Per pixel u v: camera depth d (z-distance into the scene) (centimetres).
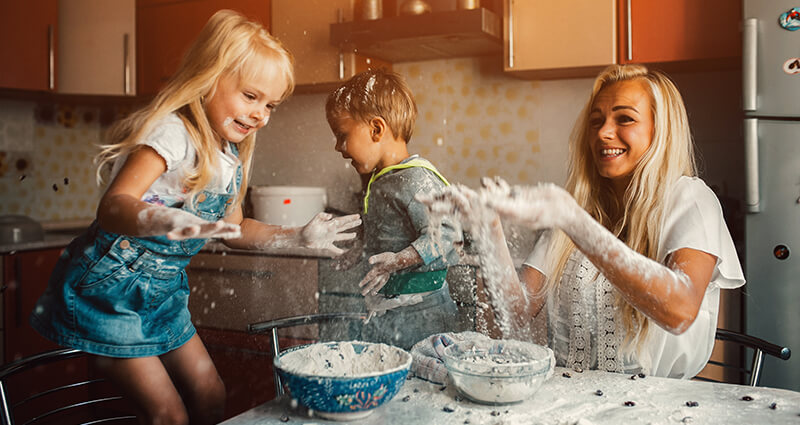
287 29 261
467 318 184
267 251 235
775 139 184
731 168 226
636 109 120
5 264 236
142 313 125
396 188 143
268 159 303
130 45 285
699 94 230
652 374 118
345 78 251
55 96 299
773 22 183
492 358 97
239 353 242
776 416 83
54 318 121
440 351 102
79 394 257
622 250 95
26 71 268
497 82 261
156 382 121
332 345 97
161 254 124
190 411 133
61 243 254
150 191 118
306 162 294
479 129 265
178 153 115
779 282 185
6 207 294
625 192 126
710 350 120
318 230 128
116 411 256
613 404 88
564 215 92
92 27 282
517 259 220
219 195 129
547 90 253
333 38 246
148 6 284
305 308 228
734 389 94
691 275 107
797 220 183
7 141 295
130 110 328
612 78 127
